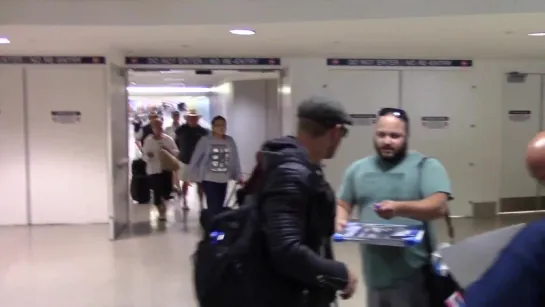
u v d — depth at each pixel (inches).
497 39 253.4
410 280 105.3
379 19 195.8
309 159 81.3
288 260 75.2
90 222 339.6
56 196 337.4
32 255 267.1
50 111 333.4
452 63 353.4
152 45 277.9
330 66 345.1
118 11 210.2
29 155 334.6
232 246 79.1
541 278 52.9
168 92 716.0
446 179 106.3
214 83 597.6
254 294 78.3
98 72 333.4
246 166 486.6
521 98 365.1
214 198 290.8
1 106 331.3
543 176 58.6
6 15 209.8
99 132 336.2
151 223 344.8
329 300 84.0
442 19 195.5
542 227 54.9
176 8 208.7
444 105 355.9
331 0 198.7
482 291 55.2
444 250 66.0
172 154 359.6
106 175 338.0
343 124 86.4
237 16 206.2
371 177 111.6
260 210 79.3
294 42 265.1
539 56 339.6
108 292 211.5
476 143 359.6
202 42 264.5
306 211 79.2
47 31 226.1
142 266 247.0
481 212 361.1
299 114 86.1
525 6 182.9
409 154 111.3
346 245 283.1
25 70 330.3
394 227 104.7
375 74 348.8
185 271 238.8
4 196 335.0
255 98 482.6
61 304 198.7
